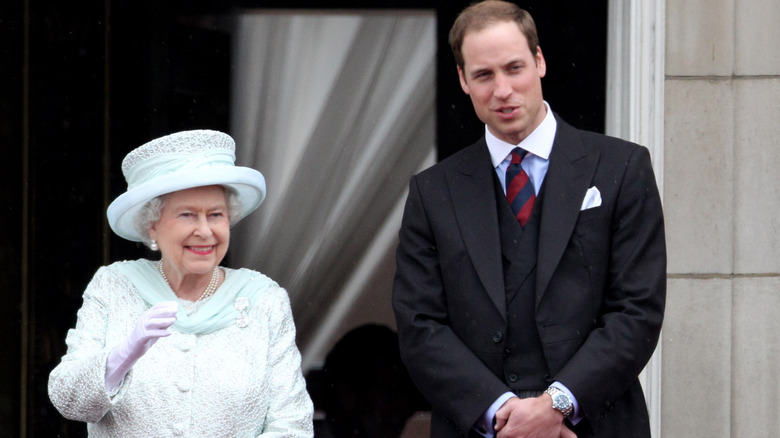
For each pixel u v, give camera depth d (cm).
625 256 1289
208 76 2031
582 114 1906
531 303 1295
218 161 1192
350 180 2044
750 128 1706
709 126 1706
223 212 1202
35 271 1970
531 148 1334
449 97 2027
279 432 1179
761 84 1703
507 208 1330
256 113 2039
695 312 1711
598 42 1902
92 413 1122
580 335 1280
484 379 1261
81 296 1994
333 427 2027
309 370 2036
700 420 1716
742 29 1703
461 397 1262
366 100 2038
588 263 1287
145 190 1156
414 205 1378
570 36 1906
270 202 2045
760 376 1719
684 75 1705
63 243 1989
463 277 1317
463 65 1307
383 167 2039
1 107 1938
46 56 1983
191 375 1167
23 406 1950
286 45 2033
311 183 2042
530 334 1292
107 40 2002
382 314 2036
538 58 1330
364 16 2030
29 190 1961
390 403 2023
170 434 1149
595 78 1905
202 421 1155
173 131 2028
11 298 1945
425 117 2031
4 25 1933
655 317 1271
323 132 2042
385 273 2036
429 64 2027
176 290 1226
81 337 1178
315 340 2039
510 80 1270
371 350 2036
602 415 1273
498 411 1242
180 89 2028
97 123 2000
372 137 2038
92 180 2000
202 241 1188
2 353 1938
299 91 2039
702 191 1708
